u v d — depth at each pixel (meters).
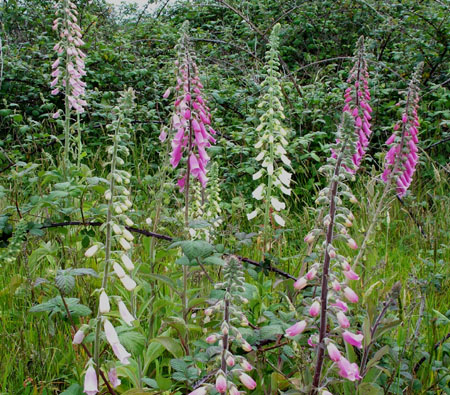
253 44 11.47
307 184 6.99
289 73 9.40
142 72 9.20
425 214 6.23
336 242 5.15
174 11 14.98
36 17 11.74
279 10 12.54
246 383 2.05
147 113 8.07
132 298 3.33
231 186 7.04
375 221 4.07
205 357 2.48
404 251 5.49
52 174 3.94
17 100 8.93
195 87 3.58
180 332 3.04
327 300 2.32
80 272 2.57
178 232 3.67
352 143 2.26
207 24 13.43
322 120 7.65
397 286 2.77
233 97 8.79
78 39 5.77
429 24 10.55
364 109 5.18
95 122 8.35
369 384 2.41
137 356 2.95
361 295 3.55
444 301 4.20
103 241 4.68
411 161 4.37
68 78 5.67
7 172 6.91
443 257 5.14
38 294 3.84
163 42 11.55
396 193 4.45
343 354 2.90
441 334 3.63
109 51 9.76
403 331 3.53
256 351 2.90
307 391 2.34
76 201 4.19
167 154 4.05
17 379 3.11
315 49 12.02
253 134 7.53
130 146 7.48
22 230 3.10
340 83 9.16
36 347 3.36
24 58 9.91
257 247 4.38
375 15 11.69
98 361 2.41
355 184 7.03
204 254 2.76
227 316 2.08
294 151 7.14
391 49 10.82
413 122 4.18
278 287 3.77
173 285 3.15
